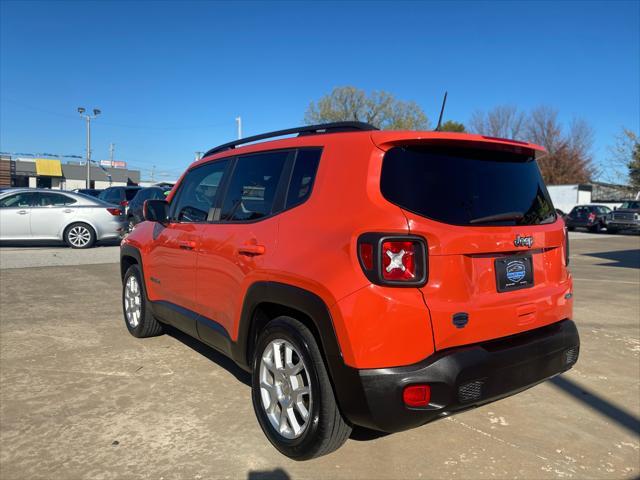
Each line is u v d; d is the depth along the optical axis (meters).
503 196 2.98
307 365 2.81
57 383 4.08
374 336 2.47
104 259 10.93
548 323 3.12
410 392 2.46
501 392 2.71
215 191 3.98
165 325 5.34
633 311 6.92
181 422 3.43
